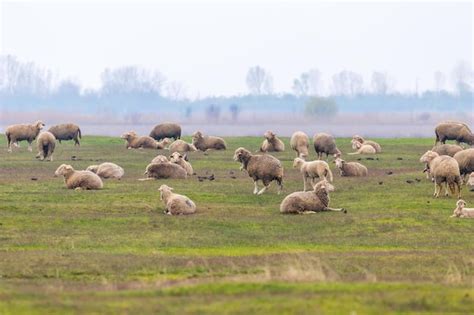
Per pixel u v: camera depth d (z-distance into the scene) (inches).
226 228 3941.9
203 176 5900.6
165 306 2271.2
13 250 3422.7
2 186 5251.0
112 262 3134.8
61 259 3186.5
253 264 3100.4
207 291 2472.9
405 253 3371.1
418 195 4867.1
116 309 2241.6
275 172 4948.3
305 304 2267.5
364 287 2502.5
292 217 4210.1
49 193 4926.2
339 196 4867.1
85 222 4055.1
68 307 2268.7
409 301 2315.5
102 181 5556.1
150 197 4756.4
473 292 2455.7
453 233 3828.7
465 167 5132.9
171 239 3676.2
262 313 2185.0
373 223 4023.1
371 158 7116.1
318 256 3277.6
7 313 2210.9
